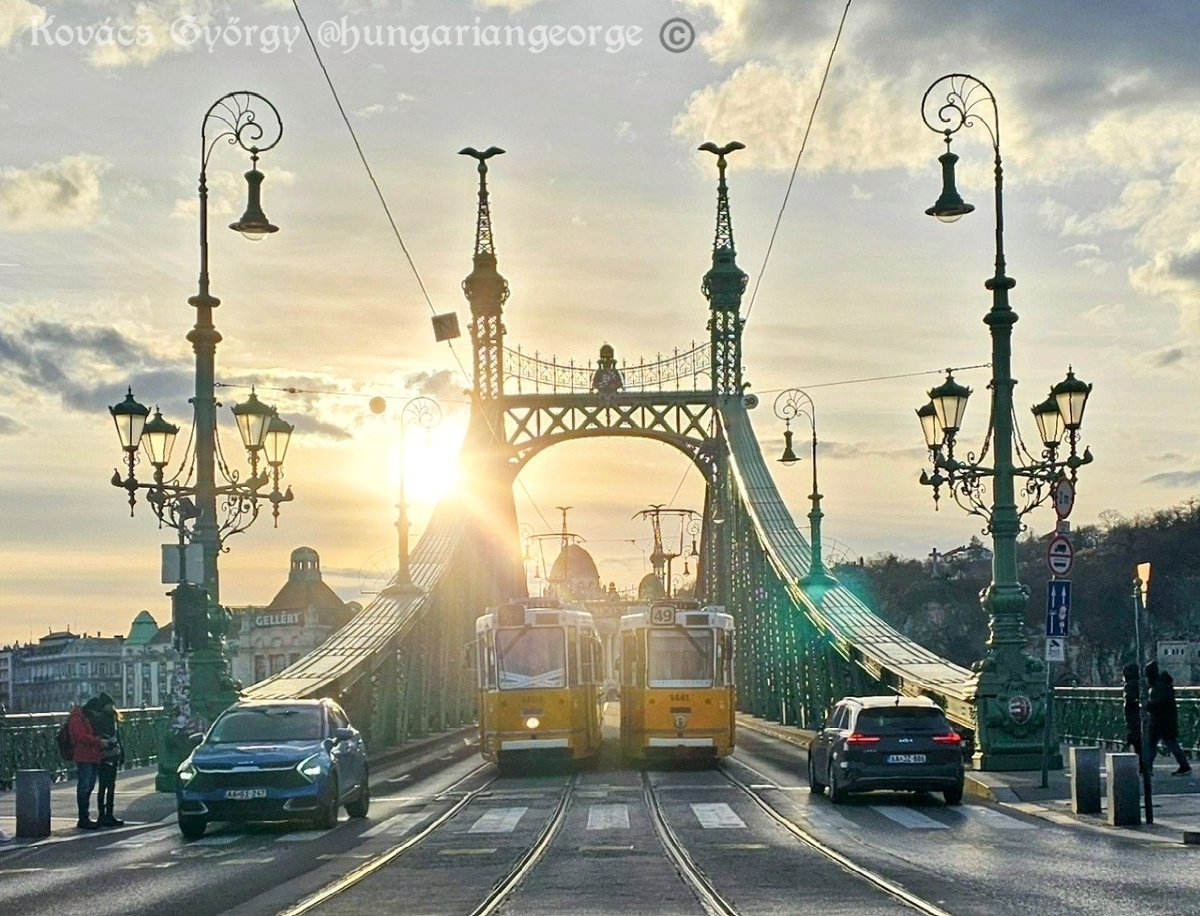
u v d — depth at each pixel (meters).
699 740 39.38
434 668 63.09
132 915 14.95
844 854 19.22
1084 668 79.25
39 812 23.89
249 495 30.41
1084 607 80.00
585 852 20.00
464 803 29.25
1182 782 28.55
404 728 52.66
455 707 68.88
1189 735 33.88
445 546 66.75
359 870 18.44
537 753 38.88
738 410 74.44
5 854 21.70
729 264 75.56
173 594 28.19
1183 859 18.11
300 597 108.25
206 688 29.83
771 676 65.00
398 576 54.56
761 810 26.30
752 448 71.25
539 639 39.50
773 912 14.17
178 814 24.38
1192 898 14.69
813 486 52.88
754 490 67.00
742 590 71.75
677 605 40.28
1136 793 22.44
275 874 18.36
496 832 23.20
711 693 39.59
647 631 40.06
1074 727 38.56
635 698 40.12
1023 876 16.64
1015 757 30.41
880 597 99.00
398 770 41.19
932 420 29.88
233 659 99.75
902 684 38.47
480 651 41.12
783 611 61.28
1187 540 78.44
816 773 29.50
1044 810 25.17
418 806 28.89
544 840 21.80
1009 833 21.78
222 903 15.78
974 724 31.05
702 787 32.34
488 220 76.69
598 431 76.12
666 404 76.19
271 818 23.98
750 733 61.19
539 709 39.03
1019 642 30.48
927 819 24.23
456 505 71.50
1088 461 28.41
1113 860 18.08
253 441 30.36
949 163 29.44
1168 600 77.75
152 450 28.94
